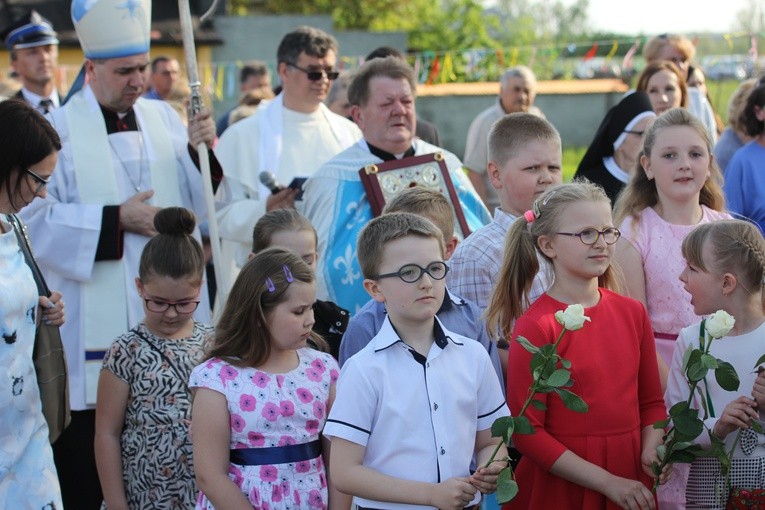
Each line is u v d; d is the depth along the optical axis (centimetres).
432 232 361
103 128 587
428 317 356
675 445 368
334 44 707
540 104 1734
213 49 1948
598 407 388
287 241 475
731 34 1263
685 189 473
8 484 385
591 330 395
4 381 381
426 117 1633
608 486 376
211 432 375
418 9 2814
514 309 428
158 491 450
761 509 397
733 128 745
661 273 471
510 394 391
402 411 354
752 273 403
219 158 696
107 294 571
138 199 576
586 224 395
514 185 471
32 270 424
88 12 569
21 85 1068
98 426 458
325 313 491
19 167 393
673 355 430
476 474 341
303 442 382
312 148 704
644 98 645
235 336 383
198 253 459
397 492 342
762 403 384
